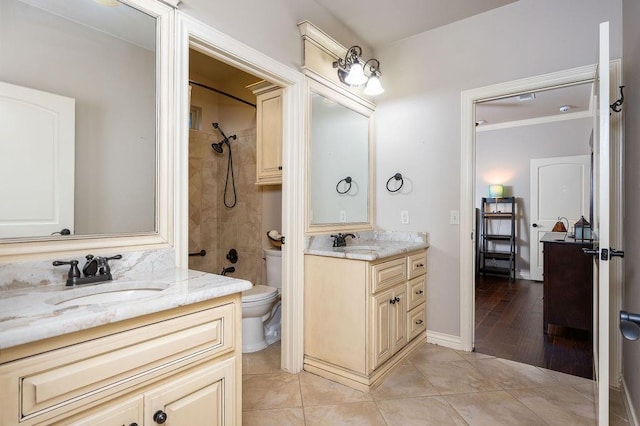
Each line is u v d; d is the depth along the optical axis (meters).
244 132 3.36
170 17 1.49
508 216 5.38
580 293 2.85
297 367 2.22
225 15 1.74
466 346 2.56
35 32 1.17
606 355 1.40
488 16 2.49
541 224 5.17
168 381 0.99
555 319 2.94
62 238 1.18
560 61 2.23
